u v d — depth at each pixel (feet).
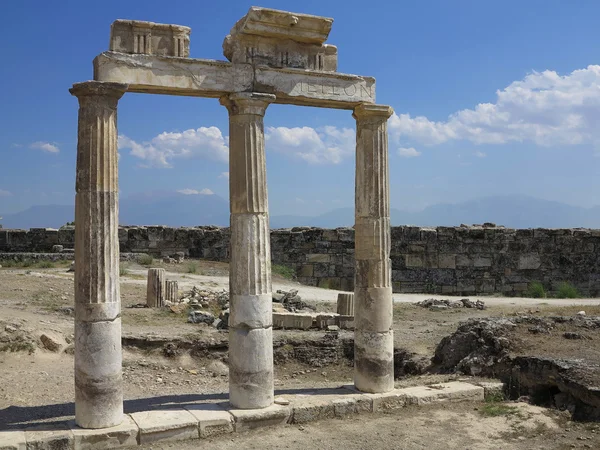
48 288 73.15
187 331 59.11
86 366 33.71
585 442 34.35
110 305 34.14
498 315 72.64
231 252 38.40
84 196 33.71
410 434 36.19
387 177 42.39
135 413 36.58
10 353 49.73
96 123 33.76
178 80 36.01
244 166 37.68
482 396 43.19
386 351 42.24
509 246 111.55
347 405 39.65
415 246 109.81
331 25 39.63
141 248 114.01
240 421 36.32
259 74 38.32
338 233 110.93
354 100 41.22
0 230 116.47
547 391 42.14
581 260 113.50
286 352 57.72
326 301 82.33
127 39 35.32
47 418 37.35
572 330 51.03
